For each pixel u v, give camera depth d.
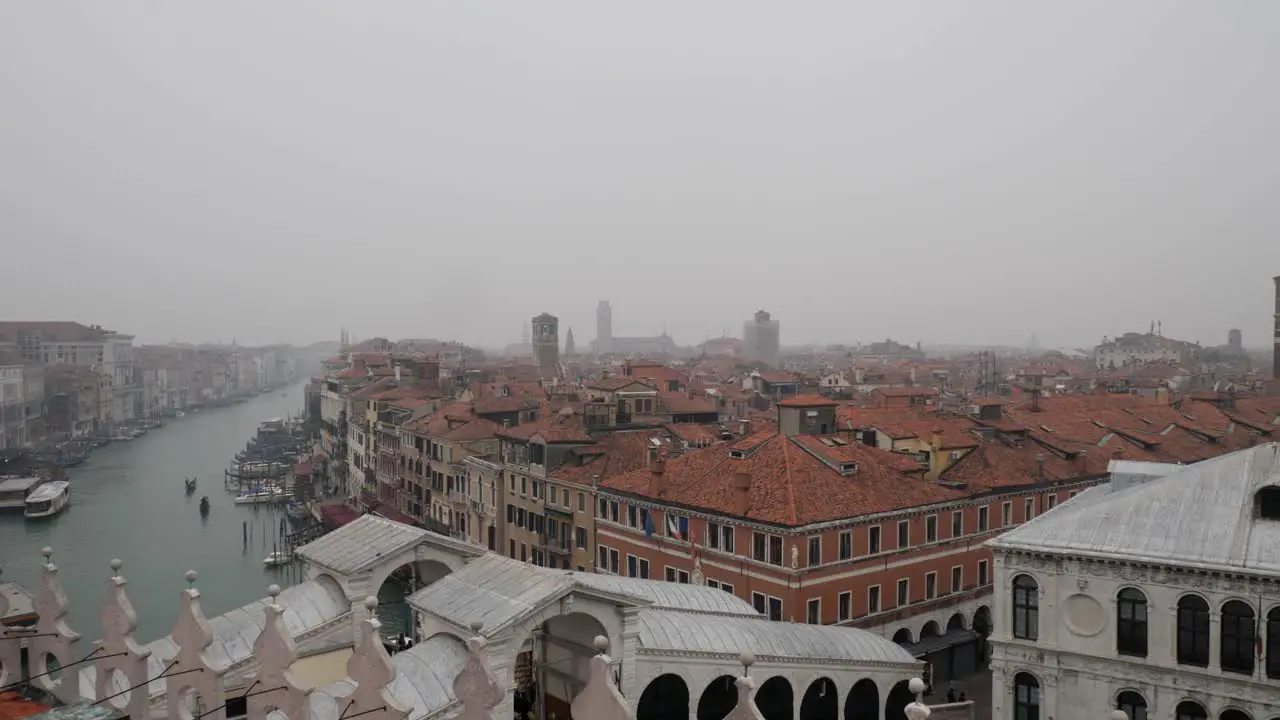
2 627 22.59
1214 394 112.50
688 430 81.69
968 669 57.91
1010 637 37.59
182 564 98.62
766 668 34.41
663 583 39.72
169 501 140.12
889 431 68.62
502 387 116.19
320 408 185.88
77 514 128.75
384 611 61.31
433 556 30.23
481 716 15.98
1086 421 85.88
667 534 60.03
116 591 20.61
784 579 50.94
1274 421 101.06
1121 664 34.78
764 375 153.50
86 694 23.78
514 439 80.38
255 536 113.62
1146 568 34.16
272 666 17.98
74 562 99.19
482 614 25.80
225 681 24.73
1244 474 35.16
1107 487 46.09
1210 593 32.97
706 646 32.72
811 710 38.03
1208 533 34.03
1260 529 33.47
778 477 55.06
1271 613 31.84
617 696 14.41
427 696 23.16
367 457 124.00
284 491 141.62
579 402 102.06
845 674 37.62
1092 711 35.56
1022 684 37.56
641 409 92.69
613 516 66.25
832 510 52.62
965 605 59.66
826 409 67.06
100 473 173.25
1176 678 33.62
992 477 63.28
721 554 55.34
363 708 16.70
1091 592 35.53
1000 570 37.84
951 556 59.06
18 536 113.38
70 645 21.39
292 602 28.09
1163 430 85.69
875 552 54.41
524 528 78.81
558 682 30.80
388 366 162.38
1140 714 34.59
